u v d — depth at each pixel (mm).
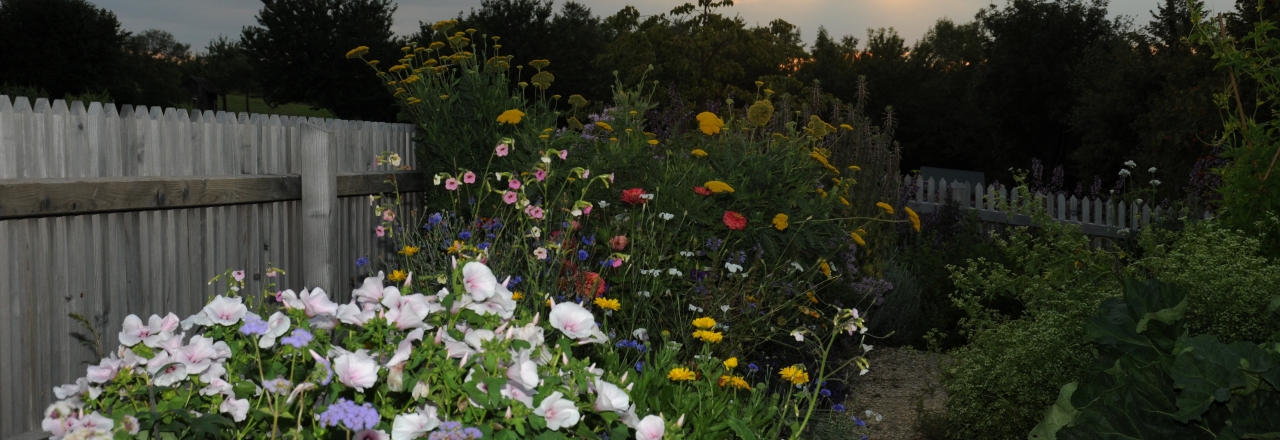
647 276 3793
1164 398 2469
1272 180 4012
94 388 1765
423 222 5445
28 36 36625
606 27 40562
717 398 2738
